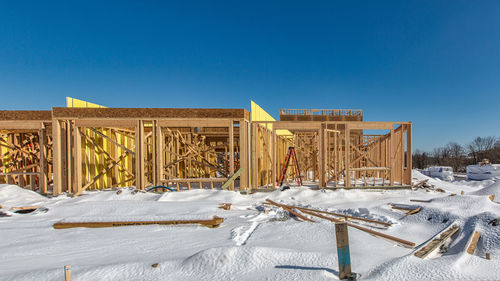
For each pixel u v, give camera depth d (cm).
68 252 429
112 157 1197
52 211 724
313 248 415
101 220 595
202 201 863
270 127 1420
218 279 316
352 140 1803
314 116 2434
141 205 753
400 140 1234
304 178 1566
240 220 640
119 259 386
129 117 1038
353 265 356
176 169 1389
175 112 1046
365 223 624
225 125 1045
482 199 680
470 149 5541
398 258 366
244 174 1048
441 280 314
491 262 379
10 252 429
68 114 1027
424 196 1020
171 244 463
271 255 362
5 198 914
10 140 1227
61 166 1049
